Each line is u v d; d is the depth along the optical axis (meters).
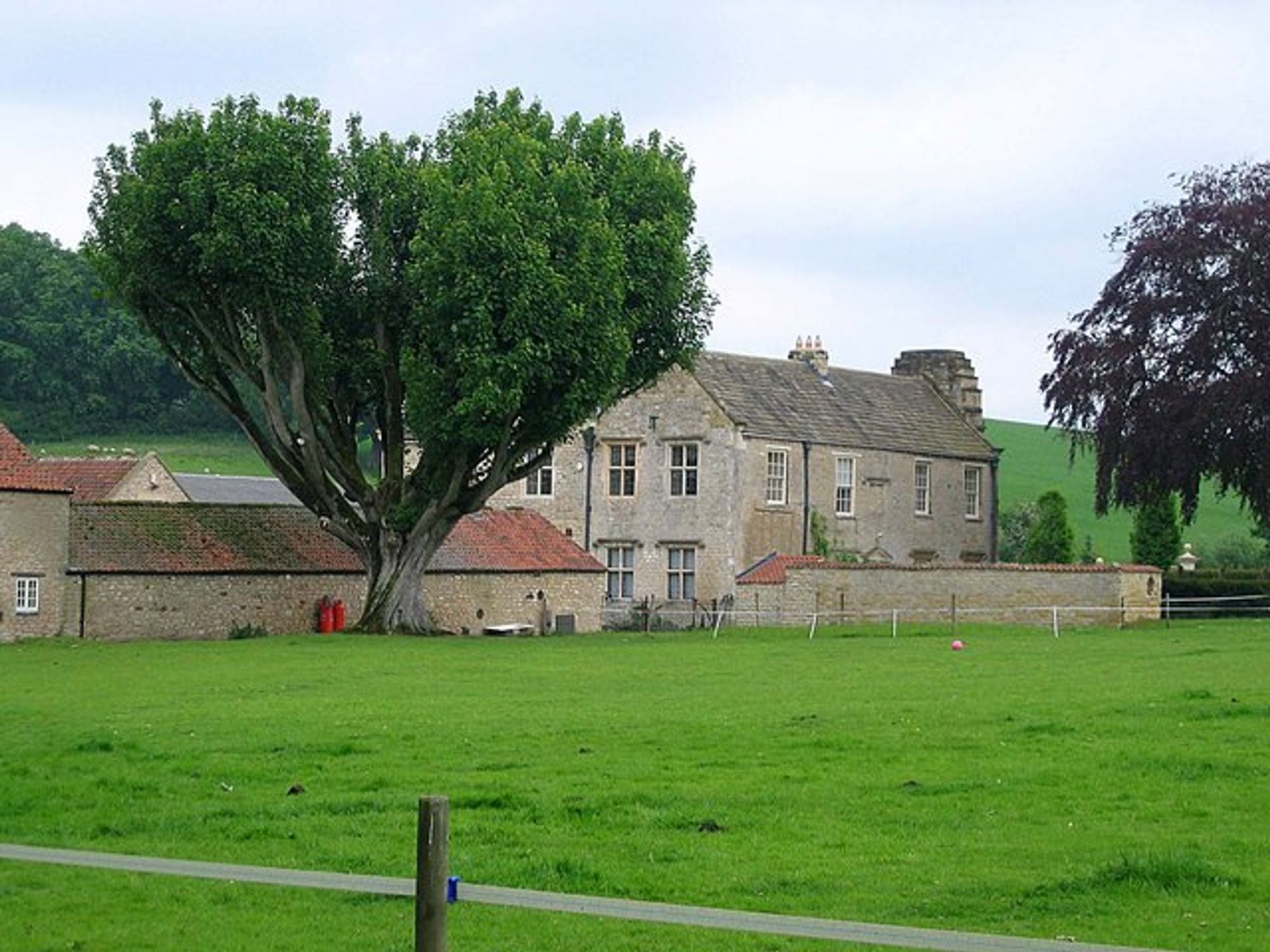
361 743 24.50
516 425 54.25
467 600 62.50
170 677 36.28
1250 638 46.16
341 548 61.19
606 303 51.38
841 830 18.45
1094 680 32.50
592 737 25.05
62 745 24.81
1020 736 24.38
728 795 20.30
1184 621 58.72
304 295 51.00
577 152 55.94
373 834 18.61
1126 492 65.38
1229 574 69.94
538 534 67.81
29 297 129.75
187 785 21.67
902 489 77.62
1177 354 64.88
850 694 30.78
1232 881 15.99
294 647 47.47
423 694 32.06
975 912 15.20
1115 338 65.62
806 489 72.88
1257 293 63.75
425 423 51.47
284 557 58.75
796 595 61.47
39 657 43.00
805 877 16.38
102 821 19.59
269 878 14.37
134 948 14.55
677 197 55.62
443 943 11.15
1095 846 17.47
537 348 50.19
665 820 18.97
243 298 51.03
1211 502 127.94
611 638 54.53
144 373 130.25
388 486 55.50
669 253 54.06
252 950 14.42
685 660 41.19
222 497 84.88
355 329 54.84
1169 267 65.12
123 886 16.69
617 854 17.47
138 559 54.75
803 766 22.23
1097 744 23.52
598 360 51.41
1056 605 57.66
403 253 53.84
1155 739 23.84
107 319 129.88
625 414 72.56
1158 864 16.22
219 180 49.72
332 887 14.09
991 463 82.69
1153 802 19.66
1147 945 14.08
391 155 54.59
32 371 127.31
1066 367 67.00
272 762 23.12
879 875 16.44
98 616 53.50
